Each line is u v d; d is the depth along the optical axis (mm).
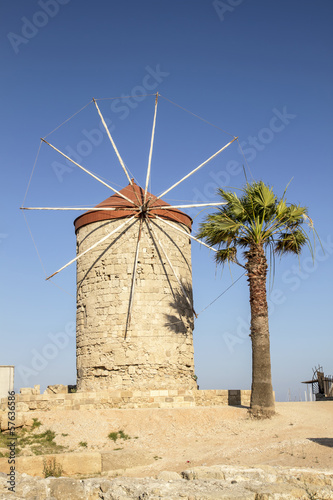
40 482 12773
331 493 12016
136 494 12383
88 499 12633
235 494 11570
